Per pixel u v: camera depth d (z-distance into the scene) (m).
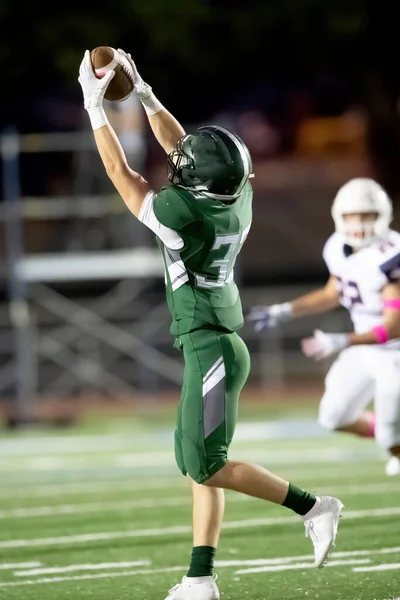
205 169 10.90
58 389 38.28
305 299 15.79
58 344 38.53
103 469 23.28
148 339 39.50
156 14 43.12
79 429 30.41
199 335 11.05
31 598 12.12
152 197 11.05
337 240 15.51
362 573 12.86
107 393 37.94
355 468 22.20
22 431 30.55
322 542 11.26
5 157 35.25
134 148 31.33
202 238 10.92
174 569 13.48
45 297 39.97
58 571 13.56
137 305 40.41
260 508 17.89
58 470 23.36
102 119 11.32
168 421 31.42
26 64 43.75
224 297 11.17
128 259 34.72
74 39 43.03
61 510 18.38
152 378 37.62
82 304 40.81
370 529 15.57
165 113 12.30
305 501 11.25
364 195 14.95
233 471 10.99
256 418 31.20
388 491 19.08
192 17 43.56
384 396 15.31
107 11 43.09
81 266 34.72
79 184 36.38
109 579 12.99
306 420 30.44
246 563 13.68
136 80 11.91
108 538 15.71
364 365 15.55
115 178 11.22
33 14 42.84
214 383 10.95
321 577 12.72
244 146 11.17
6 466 24.25
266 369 37.62
